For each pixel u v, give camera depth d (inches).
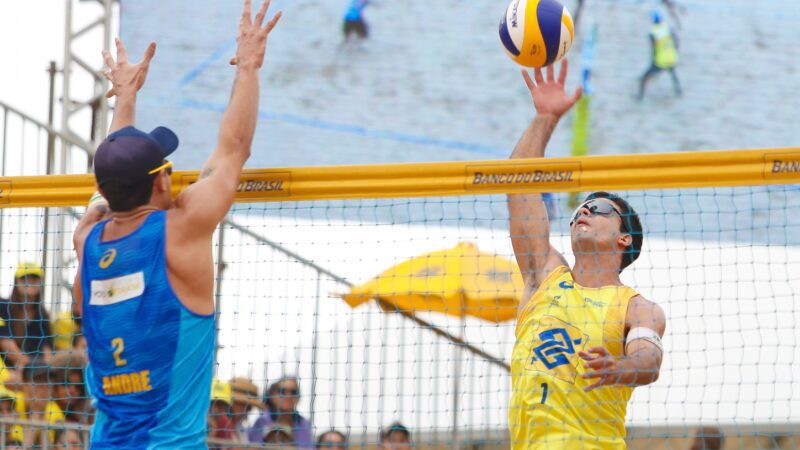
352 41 1046.4
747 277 878.4
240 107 350.9
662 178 388.2
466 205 858.1
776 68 1026.7
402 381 673.0
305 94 1039.0
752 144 1021.2
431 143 1029.8
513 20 414.3
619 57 1038.4
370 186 406.3
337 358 660.1
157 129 355.6
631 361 354.6
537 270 410.6
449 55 1038.4
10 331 550.9
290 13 1048.8
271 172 409.7
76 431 578.2
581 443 368.2
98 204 366.0
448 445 629.9
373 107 1037.2
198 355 324.5
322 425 647.1
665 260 872.3
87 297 332.8
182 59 1032.2
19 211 554.3
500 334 707.4
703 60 1033.5
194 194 332.8
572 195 835.4
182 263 323.9
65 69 878.4
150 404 319.3
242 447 585.6
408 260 741.3
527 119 1027.3
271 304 493.7
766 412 657.6
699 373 695.7
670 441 647.1
